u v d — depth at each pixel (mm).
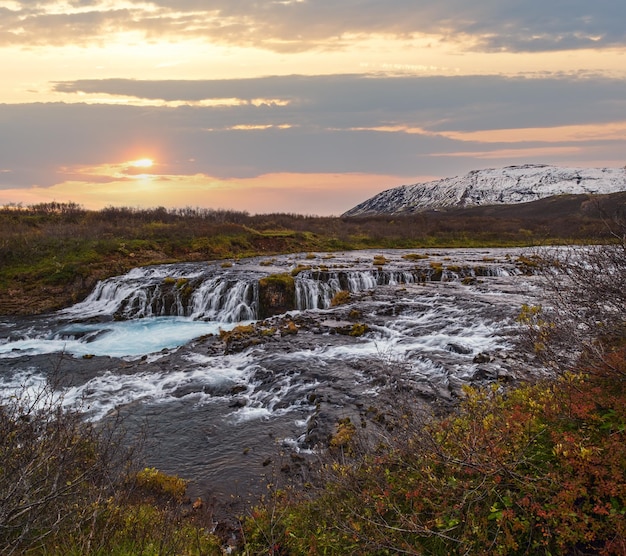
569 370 6719
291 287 26906
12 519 4727
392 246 51625
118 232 41250
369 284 29000
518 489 5254
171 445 10602
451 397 11352
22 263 32719
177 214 55281
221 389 13633
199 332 22844
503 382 11602
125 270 32875
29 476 5086
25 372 16406
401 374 13102
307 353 15820
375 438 9102
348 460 8336
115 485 6738
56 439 5957
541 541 4621
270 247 44688
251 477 9180
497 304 19984
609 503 4590
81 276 31125
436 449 5613
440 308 20266
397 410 9000
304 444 10203
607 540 4355
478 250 48344
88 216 49344
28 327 23953
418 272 29922
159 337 21953
